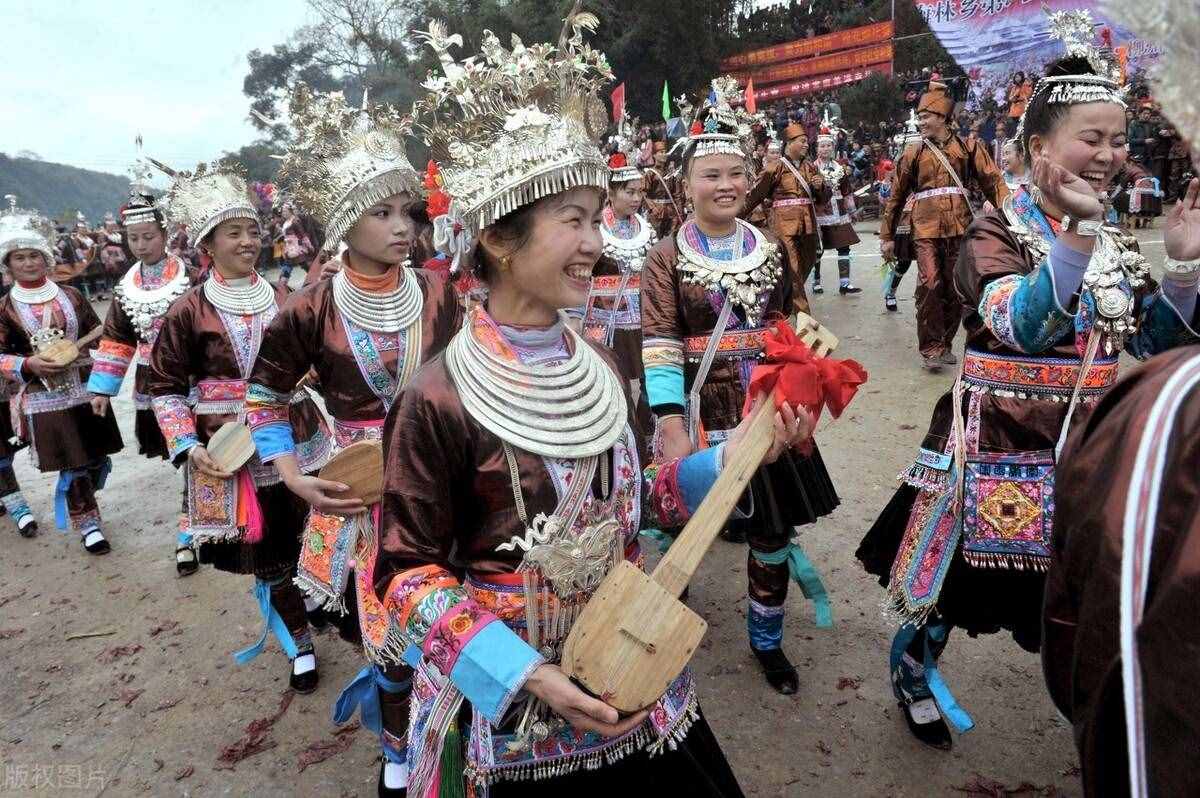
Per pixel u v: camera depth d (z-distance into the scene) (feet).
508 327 4.93
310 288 8.24
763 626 9.83
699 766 5.33
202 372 10.95
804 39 105.40
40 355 14.57
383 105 8.26
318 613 12.37
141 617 13.32
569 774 5.01
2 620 13.52
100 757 9.92
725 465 5.10
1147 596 2.43
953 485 7.11
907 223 22.58
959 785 8.12
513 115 4.58
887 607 7.57
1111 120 6.15
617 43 94.73
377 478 7.64
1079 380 6.55
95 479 16.46
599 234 4.84
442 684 5.14
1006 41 50.37
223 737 10.14
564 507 4.75
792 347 4.97
